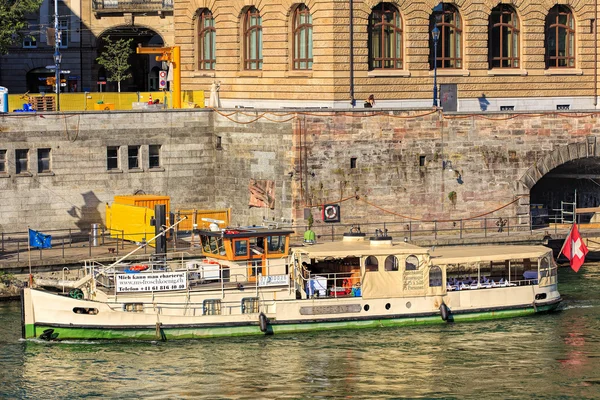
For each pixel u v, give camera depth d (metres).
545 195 143.62
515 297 107.00
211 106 133.25
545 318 107.19
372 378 92.44
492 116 131.25
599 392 90.12
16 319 106.06
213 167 132.88
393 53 139.12
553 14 147.00
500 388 90.81
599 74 148.50
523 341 100.88
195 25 149.50
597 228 133.50
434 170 130.00
